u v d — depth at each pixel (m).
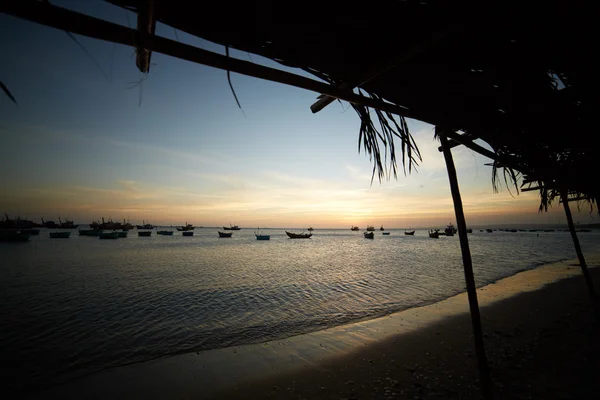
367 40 1.76
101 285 16.48
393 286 15.73
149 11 1.21
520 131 3.30
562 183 4.76
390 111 2.40
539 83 2.46
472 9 1.62
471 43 1.98
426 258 30.61
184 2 1.26
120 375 6.09
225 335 8.63
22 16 1.00
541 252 34.53
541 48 2.07
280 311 11.34
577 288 12.14
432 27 1.71
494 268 21.55
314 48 1.74
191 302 12.85
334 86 2.06
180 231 142.38
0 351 7.57
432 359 6.05
